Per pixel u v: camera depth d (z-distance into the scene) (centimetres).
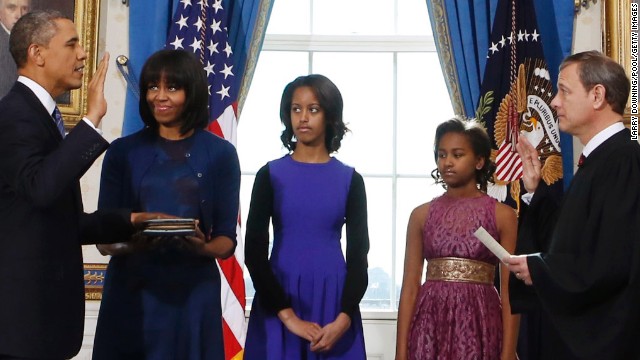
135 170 344
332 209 378
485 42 519
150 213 327
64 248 305
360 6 566
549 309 319
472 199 399
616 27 515
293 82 394
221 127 497
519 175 487
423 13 564
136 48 524
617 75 331
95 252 515
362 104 558
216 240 339
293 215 378
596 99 331
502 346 386
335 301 371
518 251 356
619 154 324
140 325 332
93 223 323
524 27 509
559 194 490
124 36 532
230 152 351
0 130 299
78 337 307
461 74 518
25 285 294
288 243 377
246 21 525
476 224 392
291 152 424
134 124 520
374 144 555
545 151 494
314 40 561
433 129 555
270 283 369
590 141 334
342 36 561
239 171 355
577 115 334
